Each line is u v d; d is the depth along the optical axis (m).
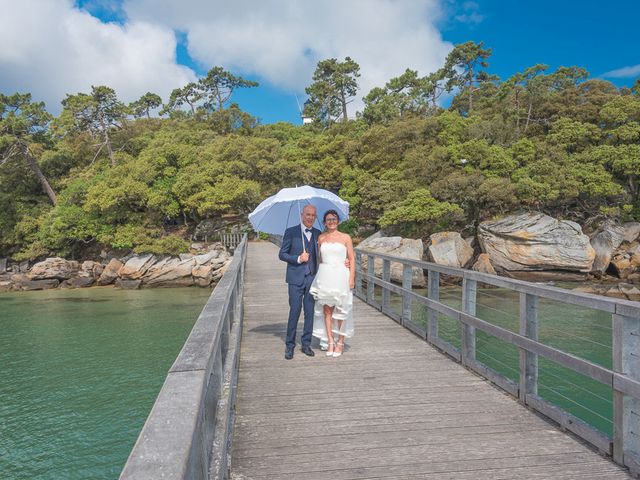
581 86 47.03
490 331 4.87
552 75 48.44
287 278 5.91
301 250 5.79
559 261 29.42
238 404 4.41
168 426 1.30
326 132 63.34
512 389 4.58
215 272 34.81
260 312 9.67
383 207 35.72
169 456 1.12
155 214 41.50
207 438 1.97
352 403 4.41
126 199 39.75
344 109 80.62
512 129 43.16
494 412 4.17
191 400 1.50
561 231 29.66
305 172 43.19
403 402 4.43
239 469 3.17
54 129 54.62
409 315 7.94
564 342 13.02
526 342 4.21
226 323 4.20
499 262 30.84
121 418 11.04
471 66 67.00
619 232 32.12
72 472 8.73
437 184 33.16
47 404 11.94
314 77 81.75
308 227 5.75
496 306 19.77
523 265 30.09
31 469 8.84
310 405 4.37
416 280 28.05
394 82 71.00
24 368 14.97
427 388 4.82
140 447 1.17
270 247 33.97
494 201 32.03
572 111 42.91
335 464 3.23
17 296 31.66
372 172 41.97
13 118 47.50
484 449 3.44
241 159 45.38
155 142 54.59
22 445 9.78
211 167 43.38
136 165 44.41
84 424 10.75
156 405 1.46
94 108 56.22
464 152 36.09
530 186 31.41
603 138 38.91
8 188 49.09
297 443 3.57
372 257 10.37
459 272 5.68
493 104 52.25
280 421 4.00
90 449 9.59
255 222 6.08
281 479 3.03
